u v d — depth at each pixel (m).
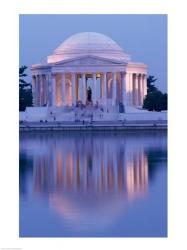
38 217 76.81
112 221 75.06
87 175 105.94
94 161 124.88
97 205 82.25
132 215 77.31
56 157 133.00
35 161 126.00
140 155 134.62
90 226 73.31
